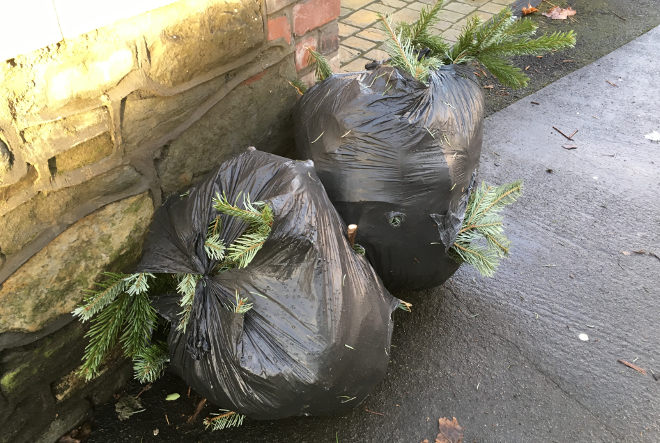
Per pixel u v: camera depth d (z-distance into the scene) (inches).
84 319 62.1
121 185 65.9
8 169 53.8
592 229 107.9
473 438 73.3
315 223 61.6
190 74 68.5
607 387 80.4
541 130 134.4
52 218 60.1
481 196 82.7
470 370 81.7
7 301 58.7
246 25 73.1
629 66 159.9
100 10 55.8
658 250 103.9
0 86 51.2
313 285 60.8
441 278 83.6
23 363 62.5
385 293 71.3
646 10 187.9
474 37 88.9
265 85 81.7
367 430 73.5
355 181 72.2
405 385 79.0
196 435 72.1
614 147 129.8
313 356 60.1
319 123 76.1
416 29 88.8
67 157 58.9
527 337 86.9
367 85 75.4
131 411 74.3
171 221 69.3
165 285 73.5
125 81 61.3
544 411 76.9
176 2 63.2
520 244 103.7
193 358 66.3
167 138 69.7
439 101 74.1
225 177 68.2
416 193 72.5
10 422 64.2
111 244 66.9
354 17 159.6
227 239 64.2
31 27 50.9
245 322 61.7
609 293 95.1
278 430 72.9
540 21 178.9
